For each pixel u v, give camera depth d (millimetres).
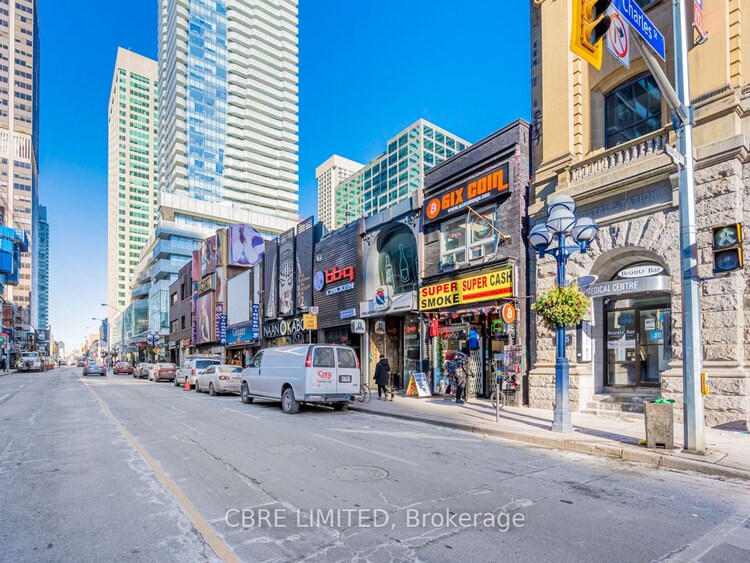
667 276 10469
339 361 13500
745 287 9273
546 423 10312
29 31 140375
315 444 8578
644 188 11039
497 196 14812
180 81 114875
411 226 18547
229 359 38750
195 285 47219
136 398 18391
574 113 13141
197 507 5051
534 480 6160
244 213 94938
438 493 5539
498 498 5363
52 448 8383
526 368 13680
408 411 12734
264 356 15352
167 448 8242
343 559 3775
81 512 4945
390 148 134875
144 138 155625
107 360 104875
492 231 15031
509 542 4129
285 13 134750
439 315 16594
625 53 6941
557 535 4293
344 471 6570
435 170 17641
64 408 14898
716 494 5609
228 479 6168
